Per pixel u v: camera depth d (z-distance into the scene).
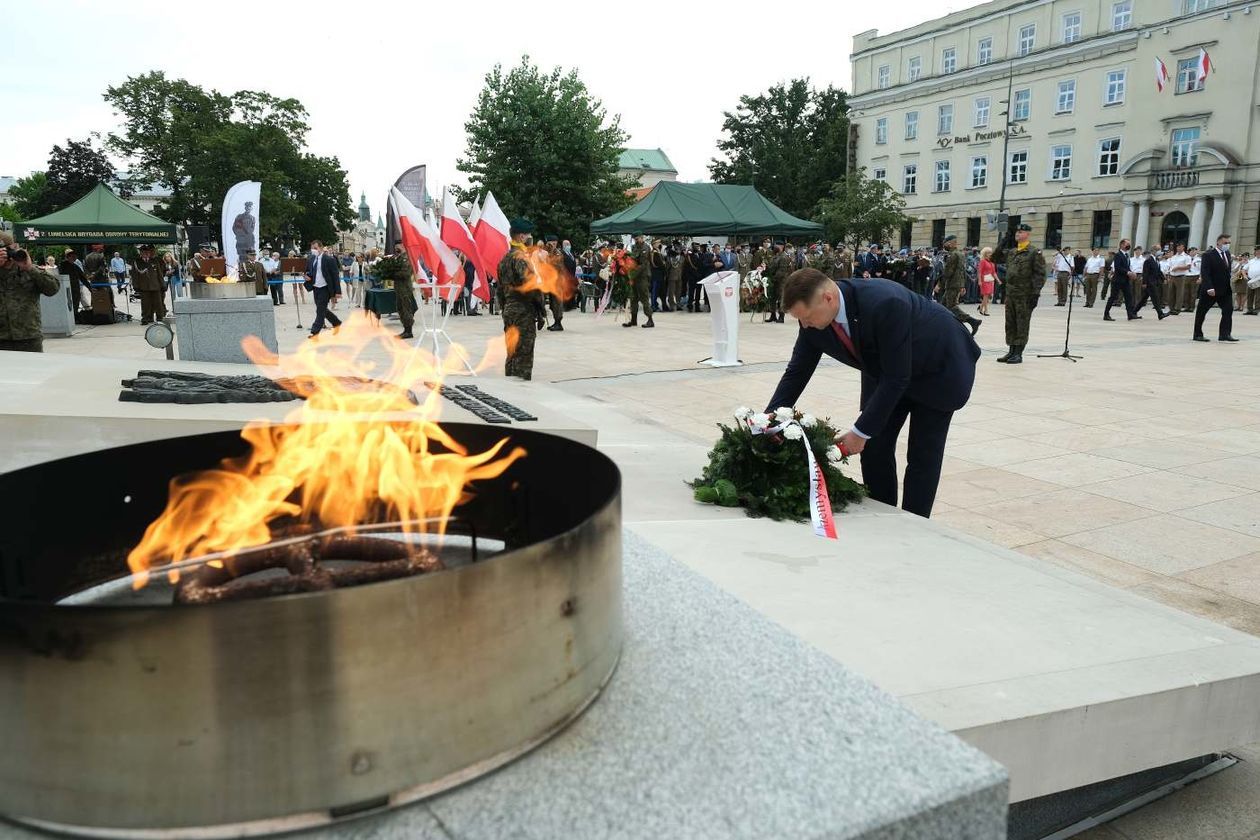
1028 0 44.38
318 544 1.84
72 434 3.95
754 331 16.55
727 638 1.75
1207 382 9.63
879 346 3.64
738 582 2.93
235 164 50.66
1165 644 2.49
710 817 1.18
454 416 4.45
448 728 1.22
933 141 50.38
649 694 1.52
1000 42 46.34
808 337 3.96
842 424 7.35
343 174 58.66
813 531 3.57
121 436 3.97
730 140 68.31
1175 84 38.16
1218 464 6.06
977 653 2.39
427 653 1.18
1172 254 21.17
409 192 14.99
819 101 66.75
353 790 1.16
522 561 1.27
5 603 1.09
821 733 1.40
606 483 1.69
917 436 4.02
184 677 1.08
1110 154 41.62
